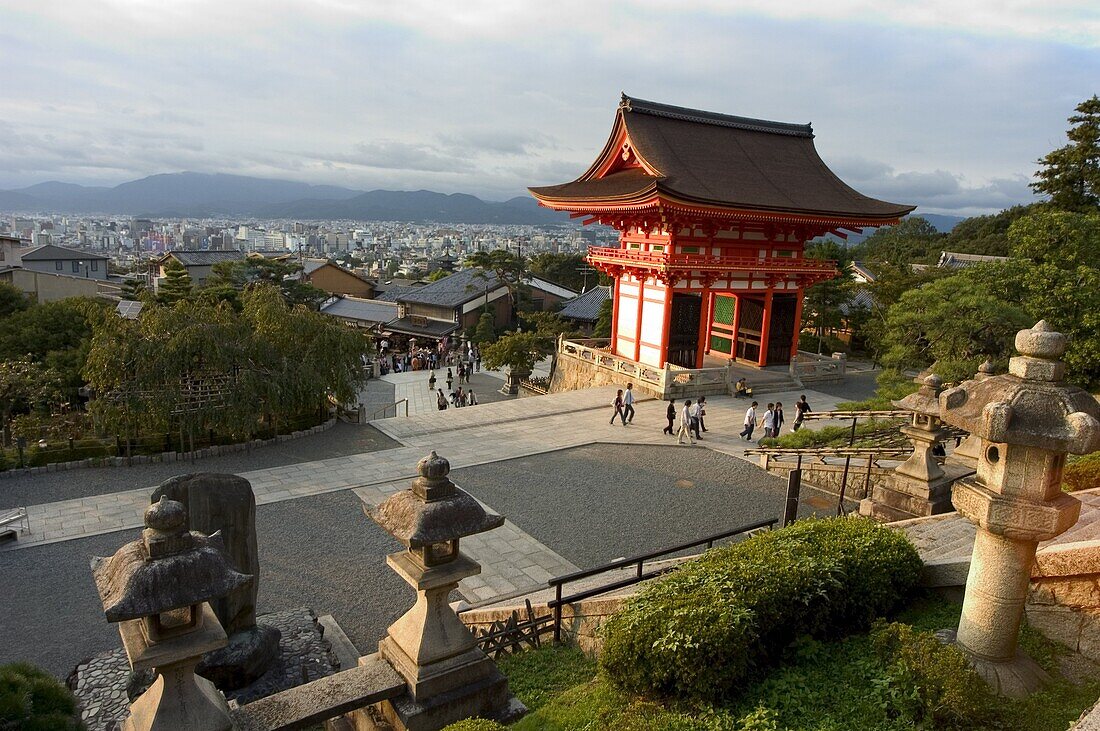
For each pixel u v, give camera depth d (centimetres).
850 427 2334
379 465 2359
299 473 2264
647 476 2238
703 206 3253
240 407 2405
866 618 760
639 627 686
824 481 2050
